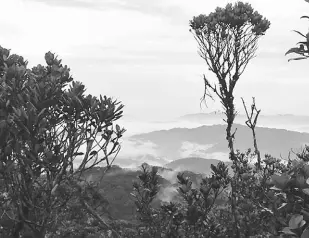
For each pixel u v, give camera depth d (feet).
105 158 12.73
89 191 12.73
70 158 12.32
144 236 16.71
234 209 20.75
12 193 12.07
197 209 17.21
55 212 12.73
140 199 18.19
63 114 12.78
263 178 21.81
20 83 13.15
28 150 11.64
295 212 8.12
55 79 13.21
